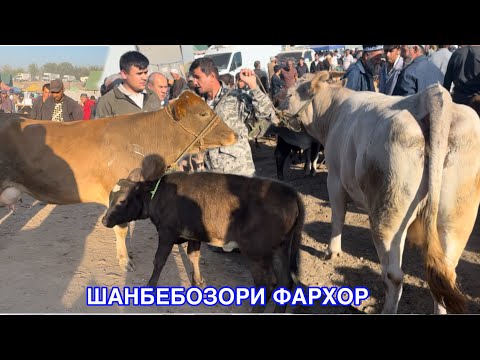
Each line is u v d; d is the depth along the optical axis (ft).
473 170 11.27
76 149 15.38
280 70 49.06
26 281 15.16
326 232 21.30
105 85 33.71
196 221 14.06
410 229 12.51
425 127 11.33
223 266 17.42
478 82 23.90
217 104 17.28
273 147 42.80
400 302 15.02
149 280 14.89
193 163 25.32
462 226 11.76
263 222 13.34
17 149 15.20
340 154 15.80
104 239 19.56
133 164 15.55
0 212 23.13
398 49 22.48
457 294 10.92
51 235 19.90
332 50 71.82
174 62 47.88
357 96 16.46
